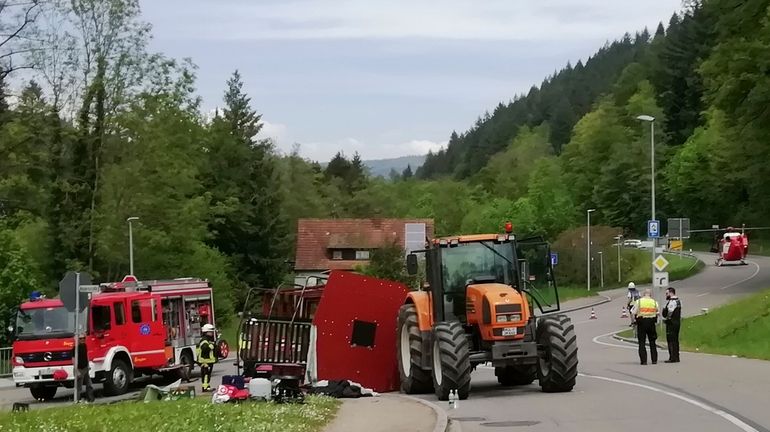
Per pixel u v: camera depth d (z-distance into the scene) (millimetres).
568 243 88375
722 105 52156
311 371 21188
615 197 122938
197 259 58531
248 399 17172
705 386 17891
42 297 27203
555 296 19328
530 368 20453
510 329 17859
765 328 31094
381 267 56062
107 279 52594
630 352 30875
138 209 51875
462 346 17734
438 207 138000
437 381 18156
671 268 82625
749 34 51031
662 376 20562
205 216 58250
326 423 13688
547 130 181000
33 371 25594
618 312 59969
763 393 16344
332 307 21438
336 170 135750
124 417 14430
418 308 19641
